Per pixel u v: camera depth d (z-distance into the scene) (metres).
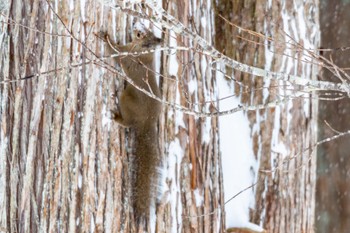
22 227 10.48
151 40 10.58
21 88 10.42
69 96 10.21
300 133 11.98
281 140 11.85
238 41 11.92
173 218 10.70
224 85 11.73
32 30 9.98
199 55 10.81
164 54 10.64
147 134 10.60
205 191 10.95
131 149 10.51
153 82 10.66
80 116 10.23
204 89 10.91
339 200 18.06
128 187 10.45
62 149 10.28
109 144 10.33
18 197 10.52
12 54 10.45
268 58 11.75
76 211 10.29
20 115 10.46
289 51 11.71
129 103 10.45
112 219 10.34
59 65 10.17
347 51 17.84
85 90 10.20
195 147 10.86
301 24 11.92
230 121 11.72
